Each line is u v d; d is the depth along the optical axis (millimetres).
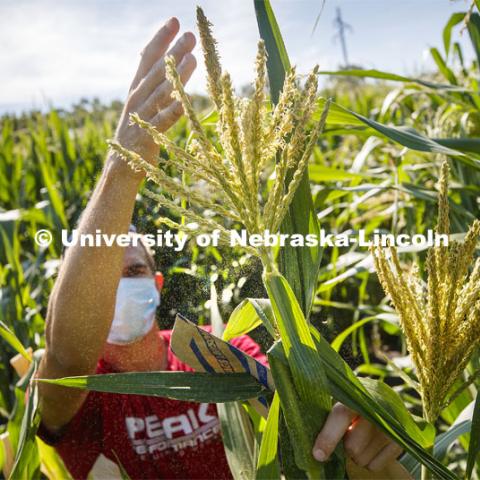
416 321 984
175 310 1326
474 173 2514
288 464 1007
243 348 1757
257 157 754
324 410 950
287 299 887
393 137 1388
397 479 1129
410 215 2971
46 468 1690
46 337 1428
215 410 1617
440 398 1012
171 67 738
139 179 1202
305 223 1027
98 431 1583
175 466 1577
